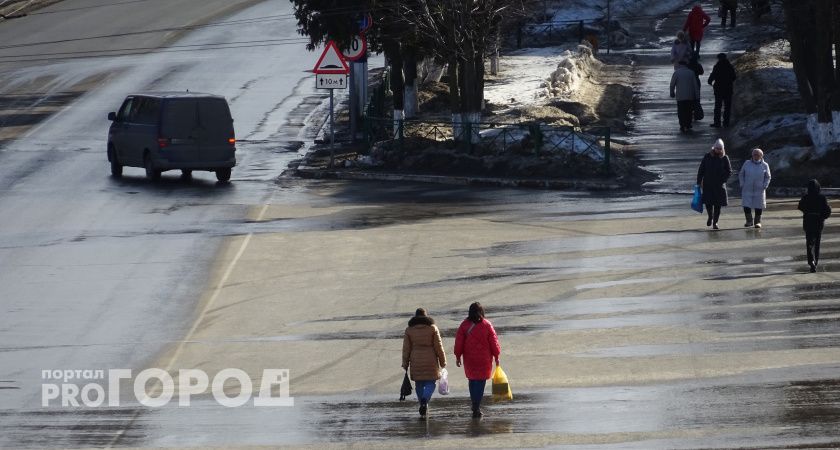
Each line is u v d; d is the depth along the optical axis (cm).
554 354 5862
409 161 11850
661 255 7869
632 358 5725
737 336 5997
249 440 4778
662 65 18088
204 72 18450
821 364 5488
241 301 7200
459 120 12225
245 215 9781
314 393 5488
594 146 11469
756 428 4606
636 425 4731
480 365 4941
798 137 11525
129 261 8244
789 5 10900
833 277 7119
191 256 8350
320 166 12175
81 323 6819
